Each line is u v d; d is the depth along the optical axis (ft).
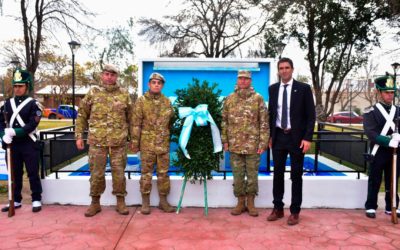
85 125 14.14
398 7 44.91
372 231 12.66
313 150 29.07
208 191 15.34
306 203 15.30
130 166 19.29
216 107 14.51
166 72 17.94
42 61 100.32
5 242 11.58
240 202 14.38
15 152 14.37
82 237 12.00
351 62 62.54
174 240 11.79
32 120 14.20
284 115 13.10
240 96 13.70
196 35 72.69
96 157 13.71
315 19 58.54
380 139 13.37
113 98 13.79
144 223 13.33
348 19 57.36
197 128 14.20
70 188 15.46
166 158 14.33
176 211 14.66
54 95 118.11
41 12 46.70
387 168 14.16
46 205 15.40
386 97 13.74
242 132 13.60
